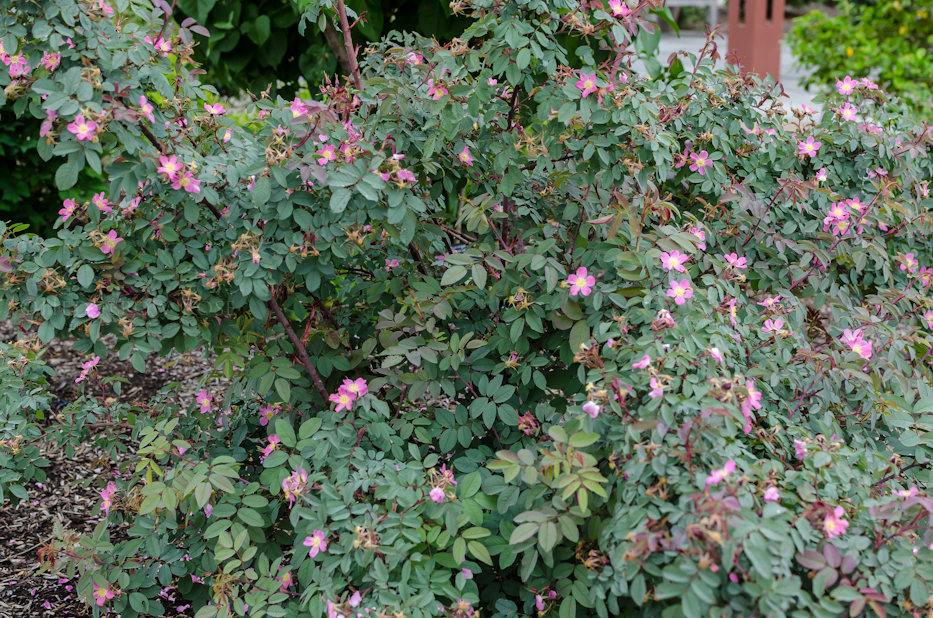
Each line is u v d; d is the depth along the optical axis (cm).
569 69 197
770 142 262
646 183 215
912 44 680
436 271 248
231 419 247
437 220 254
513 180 212
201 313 203
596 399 169
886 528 164
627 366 176
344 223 193
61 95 170
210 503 209
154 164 183
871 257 244
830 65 684
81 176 529
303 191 194
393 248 242
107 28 181
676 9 1903
